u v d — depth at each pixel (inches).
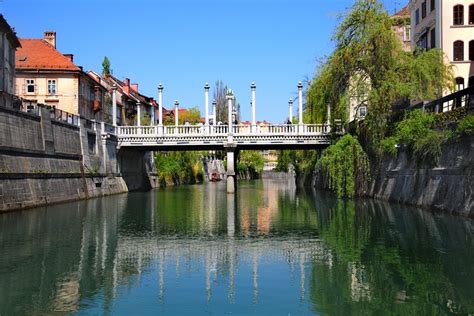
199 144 2249.0
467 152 1064.8
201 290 575.2
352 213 1273.4
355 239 882.8
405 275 624.4
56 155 1669.5
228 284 598.9
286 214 1317.7
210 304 523.8
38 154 1520.7
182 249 818.2
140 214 1337.4
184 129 2285.9
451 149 1147.9
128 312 498.3
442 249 764.0
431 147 1223.5
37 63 2396.7
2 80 1795.0
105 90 2979.8
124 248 822.5
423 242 820.0
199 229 1048.2
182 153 3764.8
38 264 698.2
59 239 901.8
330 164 1648.6
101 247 832.3
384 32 1540.4
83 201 1764.3
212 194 2284.7
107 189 2142.0
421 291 557.9
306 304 520.4
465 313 486.0
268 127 2212.1
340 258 728.3
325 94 1702.8
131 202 1752.0
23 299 537.6
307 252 778.2
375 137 1525.6
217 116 4291.3
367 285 585.6
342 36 1635.1
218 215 1316.4
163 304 524.4
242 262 715.4
